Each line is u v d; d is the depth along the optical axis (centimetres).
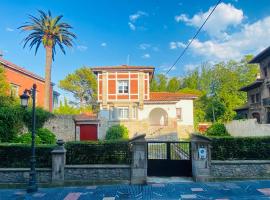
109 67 3569
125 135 3014
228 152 1294
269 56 3297
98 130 2559
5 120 1767
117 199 1044
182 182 1245
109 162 1289
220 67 6500
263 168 1259
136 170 1251
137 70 3566
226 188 1137
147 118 3491
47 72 3203
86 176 1256
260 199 986
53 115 2314
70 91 6191
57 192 1159
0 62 2714
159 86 7144
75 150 1294
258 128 2262
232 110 4547
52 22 3256
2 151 1282
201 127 3962
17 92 3406
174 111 3456
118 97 3550
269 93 3294
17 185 1240
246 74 5922
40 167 1275
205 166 1257
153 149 1362
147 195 1079
